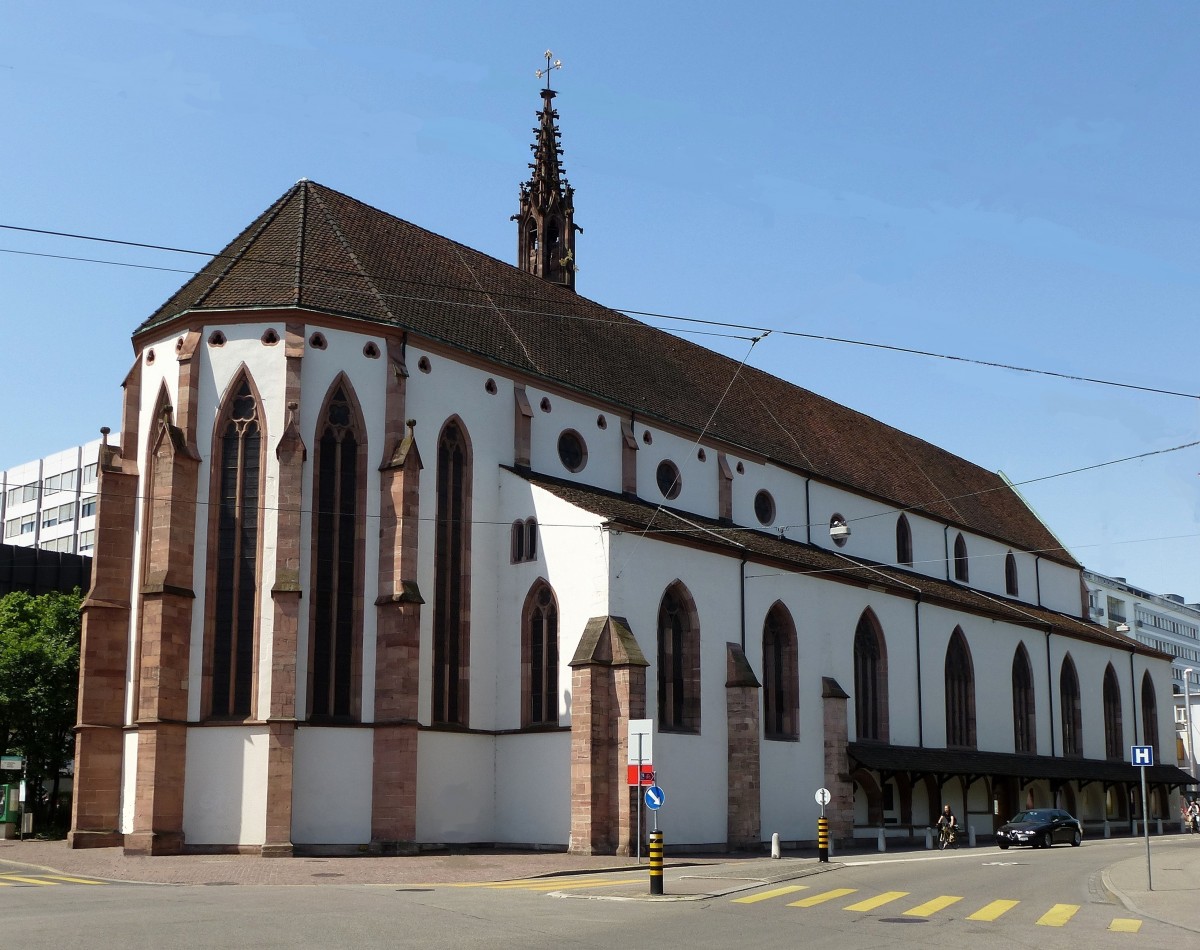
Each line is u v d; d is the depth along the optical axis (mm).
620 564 52281
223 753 47250
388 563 49938
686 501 65625
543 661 52906
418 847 48375
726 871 42875
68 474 135375
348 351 51469
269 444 49625
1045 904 31281
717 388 75250
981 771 73750
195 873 39375
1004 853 57344
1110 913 29297
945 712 74938
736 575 59250
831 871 43188
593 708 49312
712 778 55375
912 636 72875
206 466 49969
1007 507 104625
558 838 50438
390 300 55062
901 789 71062
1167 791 101312
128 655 51719
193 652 48250
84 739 50188
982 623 80500
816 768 62438
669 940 23375
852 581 67438
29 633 69812
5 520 141875
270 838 45969
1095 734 92062
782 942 23344
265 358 50438
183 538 48719
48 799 71938
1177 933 25469
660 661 54125
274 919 25312
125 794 50344
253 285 52219
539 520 54219
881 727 69125
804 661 62969
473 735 52500
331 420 50844
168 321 52094
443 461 53844
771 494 71938
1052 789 85062
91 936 22188
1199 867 44188
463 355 55156
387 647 49125
